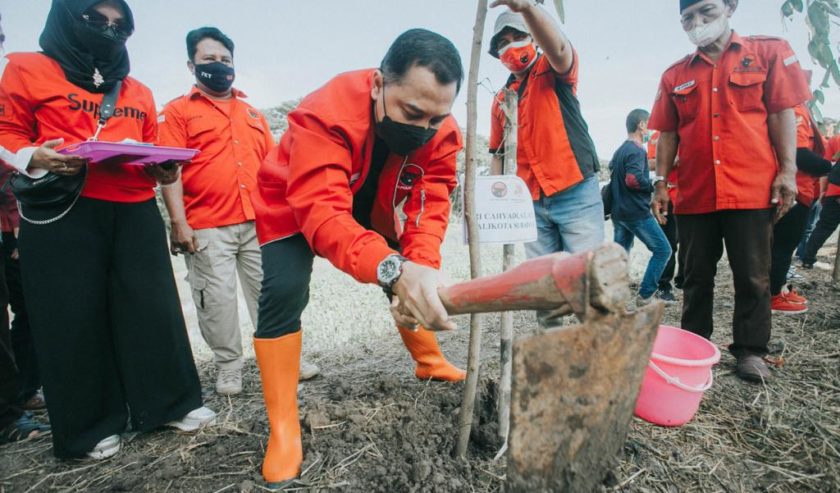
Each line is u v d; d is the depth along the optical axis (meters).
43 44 2.10
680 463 2.00
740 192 2.68
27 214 2.03
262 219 1.98
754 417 2.36
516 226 1.90
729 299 4.62
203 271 2.90
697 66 2.83
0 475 2.15
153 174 2.26
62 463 2.22
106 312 2.29
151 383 2.35
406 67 1.47
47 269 2.05
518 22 2.71
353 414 2.26
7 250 2.69
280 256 1.96
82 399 2.18
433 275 1.21
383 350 3.79
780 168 2.67
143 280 2.29
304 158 1.62
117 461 2.21
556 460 0.90
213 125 2.90
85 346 2.16
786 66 2.61
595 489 0.95
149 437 2.43
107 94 2.19
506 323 1.92
